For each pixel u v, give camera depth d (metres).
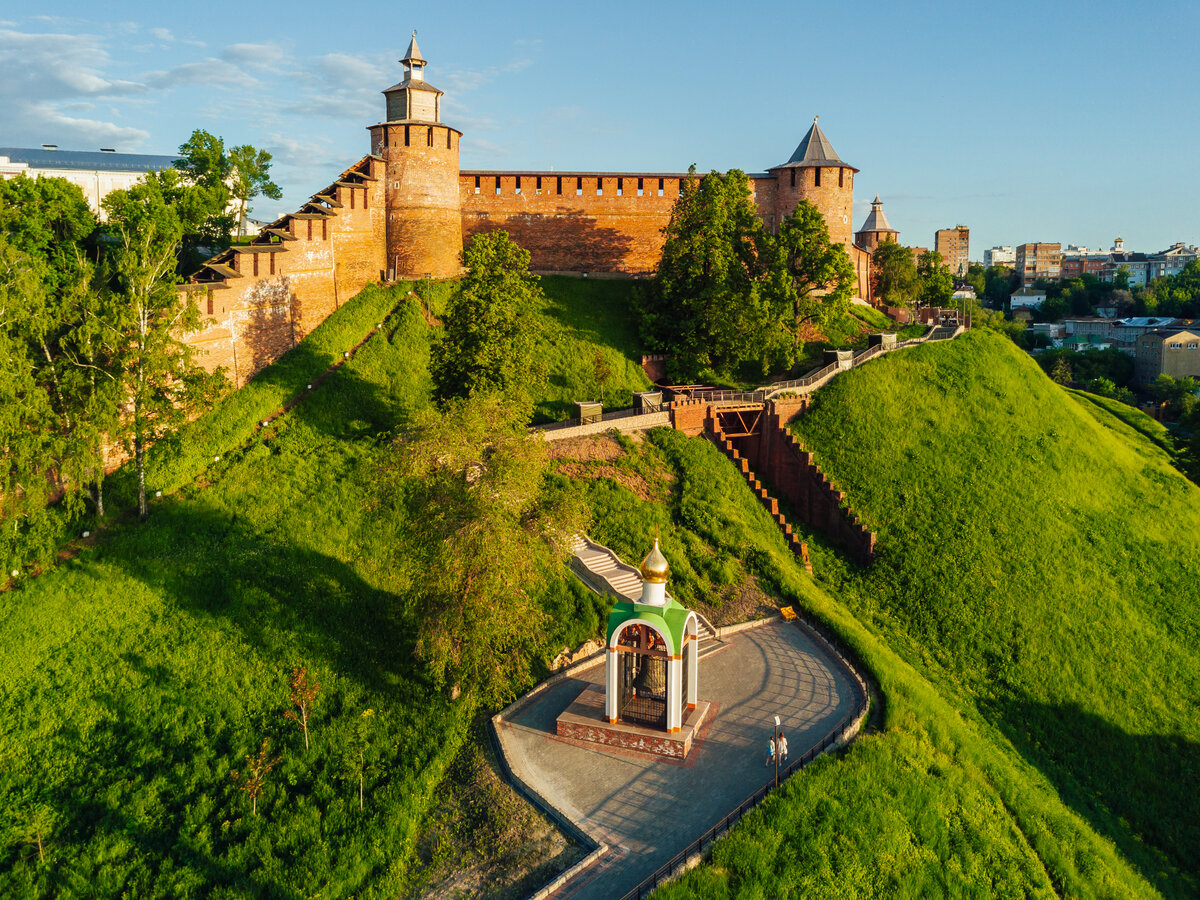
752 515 46.44
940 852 24.95
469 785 26.84
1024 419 56.84
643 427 50.19
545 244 69.12
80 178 104.69
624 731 28.28
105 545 34.56
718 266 59.28
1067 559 46.03
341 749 27.94
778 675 33.34
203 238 61.78
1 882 23.55
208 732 28.17
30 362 33.31
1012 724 36.28
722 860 22.95
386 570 35.44
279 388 47.06
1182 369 136.75
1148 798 34.12
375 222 60.72
